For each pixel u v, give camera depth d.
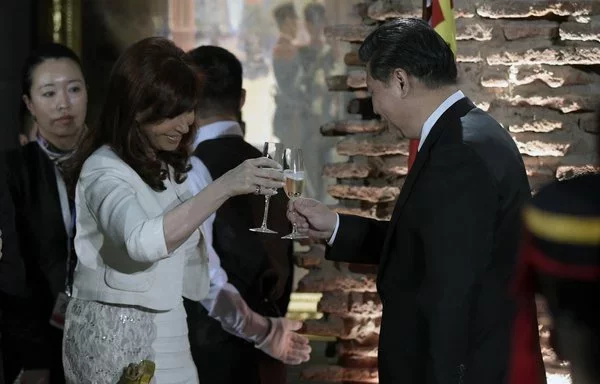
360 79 4.54
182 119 2.85
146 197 2.82
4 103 5.67
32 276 3.64
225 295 3.64
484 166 2.70
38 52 3.93
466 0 4.43
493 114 4.47
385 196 4.48
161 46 2.86
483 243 2.65
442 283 2.62
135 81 2.78
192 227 2.60
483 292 2.70
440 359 2.62
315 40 5.45
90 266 2.81
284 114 5.48
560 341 1.24
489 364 2.67
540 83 4.45
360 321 4.53
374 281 4.51
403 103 2.86
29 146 3.74
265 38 5.50
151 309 2.82
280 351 3.78
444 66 2.84
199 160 3.73
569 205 1.22
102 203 2.70
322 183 5.46
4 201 3.61
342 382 4.55
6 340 3.63
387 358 2.82
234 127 3.82
